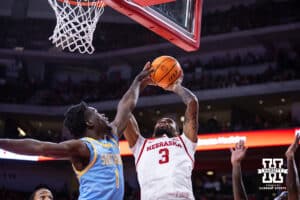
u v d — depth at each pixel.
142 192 3.08
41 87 20.17
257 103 17.20
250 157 12.45
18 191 17.38
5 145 2.15
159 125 3.34
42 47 20.94
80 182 2.43
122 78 20.95
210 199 13.94
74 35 4.51
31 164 17.64
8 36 20.73
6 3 20.97
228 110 18.44
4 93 19.19
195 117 3.14
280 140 11.97
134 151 3.23
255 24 18.02
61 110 18.78
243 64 18.25
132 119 3.27
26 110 18.78
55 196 17.03
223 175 14.91
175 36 3.77
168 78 3.28
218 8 20.67
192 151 3.14
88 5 4.57
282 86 15.72
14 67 20.81
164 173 3.02
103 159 2.42
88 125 2.57
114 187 2.40
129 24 21.08
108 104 18.38
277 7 18.06
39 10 21.11
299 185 3.05
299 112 16.61
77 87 19.86
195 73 18.70
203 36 18.67
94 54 20.41
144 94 18.02
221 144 12.91
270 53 17.98
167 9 3.77
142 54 19.83
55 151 2.27
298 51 17.44
